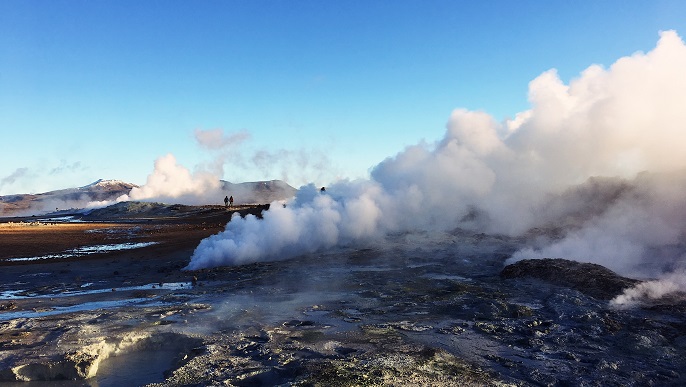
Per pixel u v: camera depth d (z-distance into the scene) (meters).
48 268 19.52
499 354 7.84
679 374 6.93
